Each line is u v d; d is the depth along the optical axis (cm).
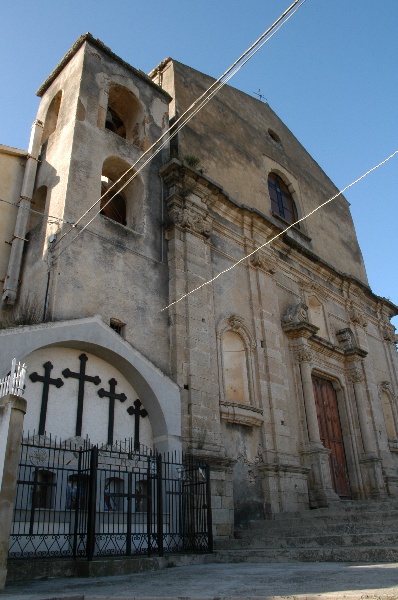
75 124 1382
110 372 1188
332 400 1936
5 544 630
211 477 1234
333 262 2377
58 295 1136
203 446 1249
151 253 1419
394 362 2442
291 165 2417
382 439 2011
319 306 2097
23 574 765
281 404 1576
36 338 1029
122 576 791
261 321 1666
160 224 1497
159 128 1669
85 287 1199
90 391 1130
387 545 916
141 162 1526
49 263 1205
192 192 1588
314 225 2366
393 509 1222
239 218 1777
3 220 1404
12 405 688
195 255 1502
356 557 854
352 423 1923
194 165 1658
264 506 1380
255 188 2020
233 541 1123
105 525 995
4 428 677
